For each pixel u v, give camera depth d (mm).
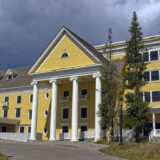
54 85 50875
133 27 43375
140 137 45719
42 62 53250
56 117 53625
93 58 48312
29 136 51812
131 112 40656
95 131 45219
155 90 51125
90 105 51938
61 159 25172
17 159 24641
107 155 28656
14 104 65562
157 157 26484
